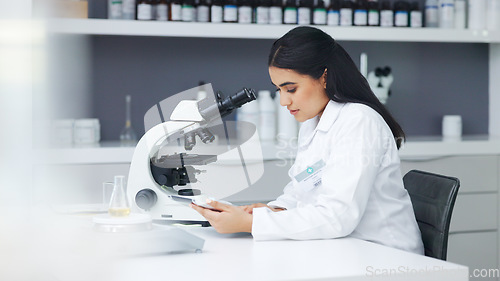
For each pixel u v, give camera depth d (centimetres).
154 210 179
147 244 140
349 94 181
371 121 171
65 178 300
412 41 377
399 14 350
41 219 166
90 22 313
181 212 178
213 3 330
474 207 343
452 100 393
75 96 341
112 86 352
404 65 385
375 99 183
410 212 176
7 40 261
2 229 148
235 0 332
